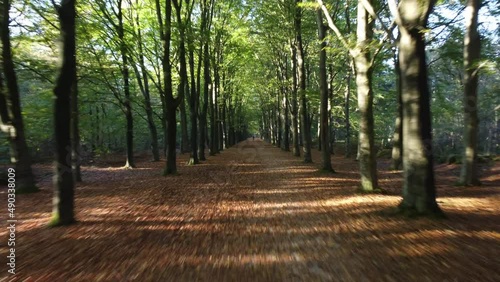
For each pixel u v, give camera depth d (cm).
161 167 2247
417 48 691
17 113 1246
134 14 2086
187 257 534
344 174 1622
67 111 712
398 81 1745
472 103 1184
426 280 421
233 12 2369
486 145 3716
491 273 432
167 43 1587
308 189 1180
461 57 1526
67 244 600
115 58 1848
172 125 1691
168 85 1647
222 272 474
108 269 485
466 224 667
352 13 2062
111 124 2800
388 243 574
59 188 731
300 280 444
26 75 1409
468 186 1196
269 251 560
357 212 811
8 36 1208
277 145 4966
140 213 850
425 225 662
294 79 2588
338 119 4638
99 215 830
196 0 2195
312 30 2017
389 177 1516
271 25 2100
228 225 732
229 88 4022
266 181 1402
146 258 530
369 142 1070
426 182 723
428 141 722
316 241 607
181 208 906
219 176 1594
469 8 1131
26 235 659
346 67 2525
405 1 682
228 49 2573
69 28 673
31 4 1290
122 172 1983
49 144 2875
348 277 446
